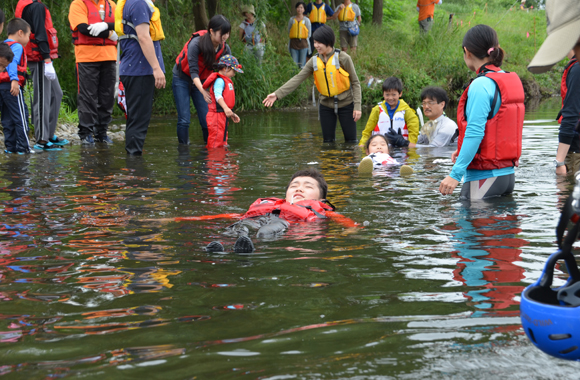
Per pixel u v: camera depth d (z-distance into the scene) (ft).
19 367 5.05
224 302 6.68
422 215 11.73
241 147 25.11
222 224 11.01
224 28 25.14
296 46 56.13
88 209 12.35
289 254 8.84
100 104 28.19
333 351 5.26
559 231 4.52
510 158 13.53
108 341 5.58
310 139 28.76
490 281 7.35
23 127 23.07
